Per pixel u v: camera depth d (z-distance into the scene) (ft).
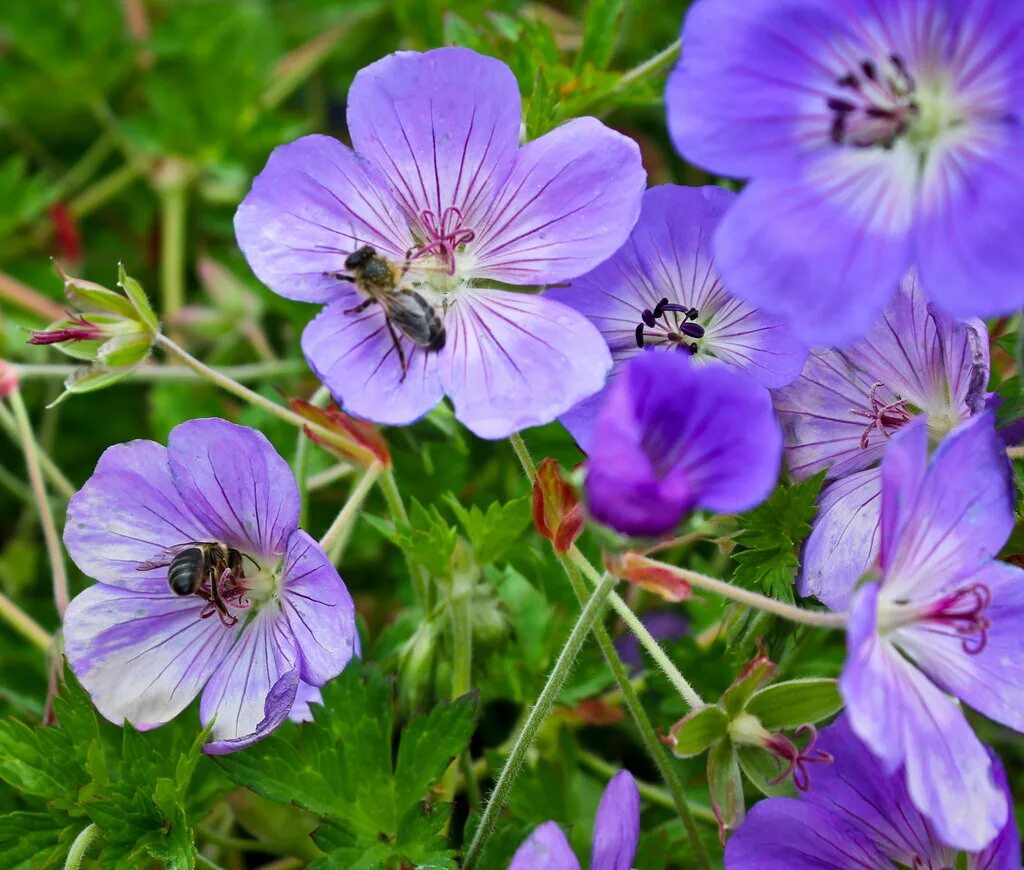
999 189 0.62
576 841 0.80
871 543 0.69
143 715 0.71
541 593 0.82
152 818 0.71
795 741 0.68
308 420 0.76
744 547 0.74
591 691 0.81
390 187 0.71
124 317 0.75
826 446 0.72
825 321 0.63
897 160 0.65
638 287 0.73
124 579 0.71
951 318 0.69
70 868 0.70
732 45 0.64
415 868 0.71
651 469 0.60
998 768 0.63
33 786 0.72
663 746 0.81
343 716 0.72
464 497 0.90
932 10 0.64
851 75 0.65
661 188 0.72
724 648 0.81
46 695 0.88
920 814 0.67
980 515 0.64
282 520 0.68
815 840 0.67
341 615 0.66
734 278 0.63
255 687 0.70
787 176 0.64
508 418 0.67
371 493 0.90
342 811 0.72
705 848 0.77
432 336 0.68
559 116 0.83
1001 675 0.65
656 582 0.65
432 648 0.76
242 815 0.76
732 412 0.60
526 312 0.69
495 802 0.70
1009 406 0.71
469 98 0.70
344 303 0.70
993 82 0.64
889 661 0.63
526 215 0.71
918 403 0.72
